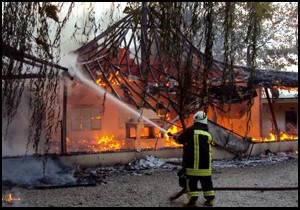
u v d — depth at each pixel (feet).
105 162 33.37
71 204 21.20
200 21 13.94
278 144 42.86
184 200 22.26
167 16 14.20
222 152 38.45
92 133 48.01
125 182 27.73
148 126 38.60
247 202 21.62
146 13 15.05
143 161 34.27
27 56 17.70
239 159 38.65
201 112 20.99
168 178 29.32
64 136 31.83
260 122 51.70
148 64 18.89
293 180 28.81
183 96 17.69
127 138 38.45
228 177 30.22
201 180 20.44
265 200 22.15
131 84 38.70
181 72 15.85
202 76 16.12
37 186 25.41
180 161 35.40
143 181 28.17
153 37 15.83
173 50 14.80
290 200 22.15
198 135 20.42
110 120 48.78
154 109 35.01
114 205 21.04
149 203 21.56
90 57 33.24
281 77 41.16
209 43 14.20
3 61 17.58
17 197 22.67
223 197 22.91
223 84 17.95
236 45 15.40
